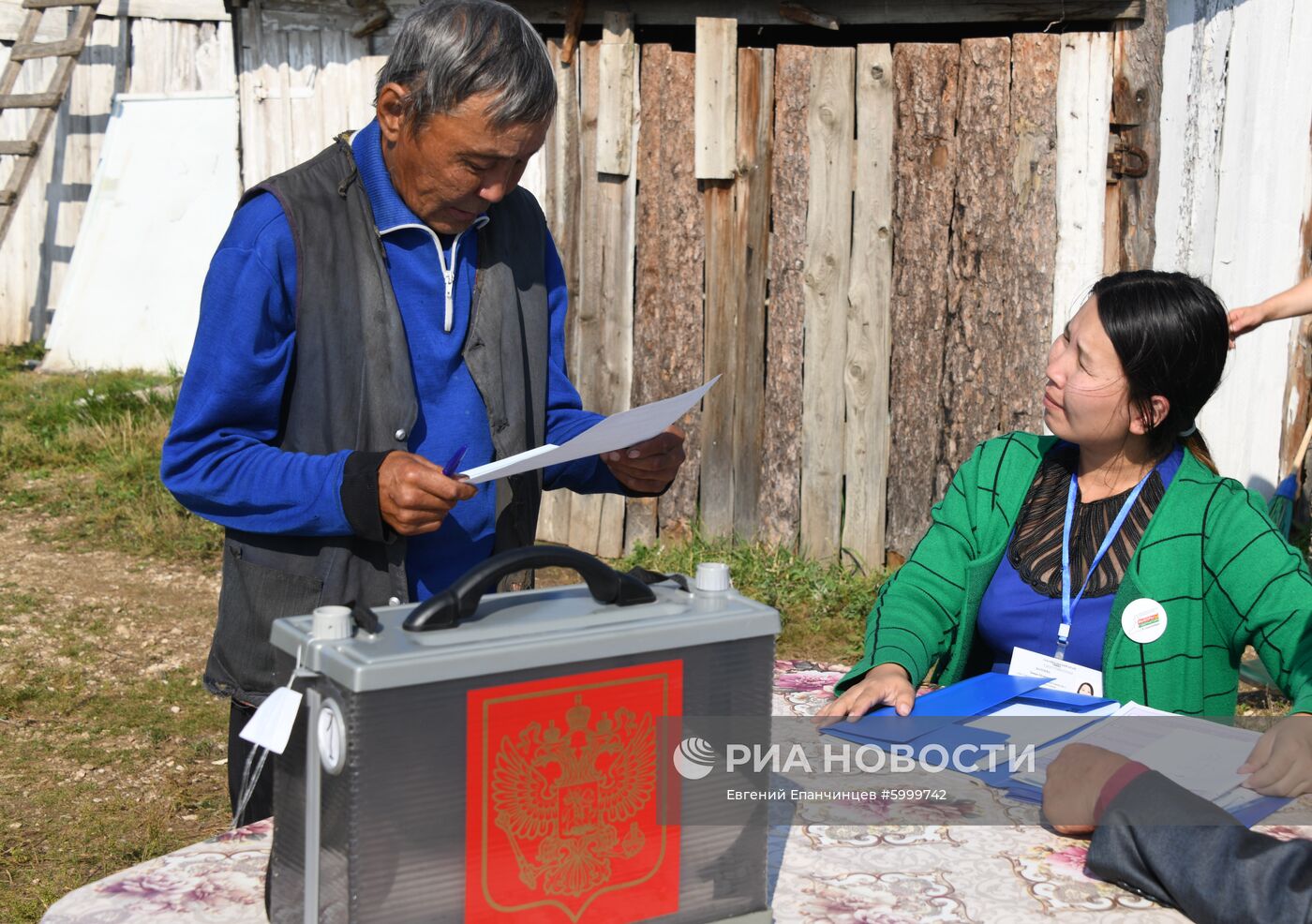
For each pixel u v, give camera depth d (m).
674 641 1.32
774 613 1.37
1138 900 1.53
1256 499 2.21
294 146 7.52
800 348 6.09
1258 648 2.13
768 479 6.21
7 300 10.88
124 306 10.11
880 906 1.49
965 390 5.88
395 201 2.04
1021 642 2.29
